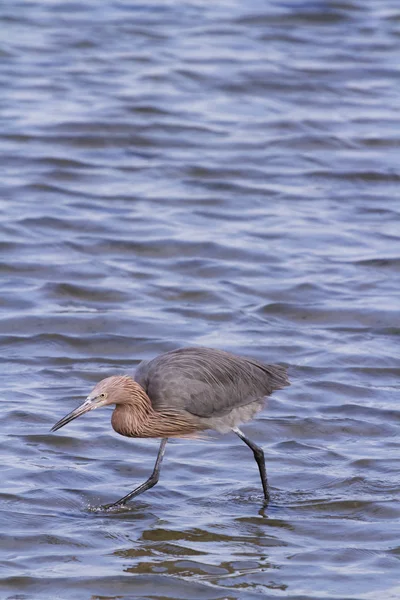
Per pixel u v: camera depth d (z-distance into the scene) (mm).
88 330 15578
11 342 15055
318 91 27875
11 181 21844
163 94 27250
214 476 11609
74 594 9047
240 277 17812
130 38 31625
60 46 30703
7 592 9047
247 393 11438
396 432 12633
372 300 16891
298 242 19375
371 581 9273
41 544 9898
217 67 29219
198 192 21781
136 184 22078
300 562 9648
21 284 17156
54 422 12594
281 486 11336
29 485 11086
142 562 9594
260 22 33312
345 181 22656
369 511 10742
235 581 9273
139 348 15078
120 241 18953
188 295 17000
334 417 12992
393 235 19797
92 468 11602
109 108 26047
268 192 21922
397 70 29391
